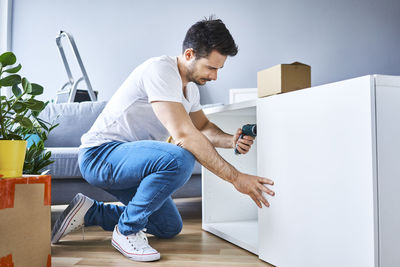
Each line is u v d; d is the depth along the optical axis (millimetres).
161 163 1311
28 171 1326
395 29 4004
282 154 1188
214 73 1395
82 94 3057
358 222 906
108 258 1341
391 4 3998
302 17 3961
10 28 3926
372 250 867
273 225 1238
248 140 1403
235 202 1949
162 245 1542
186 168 1317
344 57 3975
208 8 3939
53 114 2439
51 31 3938
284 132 1178
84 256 1367
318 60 3963
